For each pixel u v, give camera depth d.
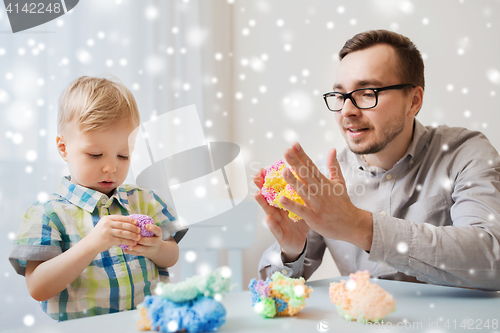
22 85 1.25
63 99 0.94
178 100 1.78
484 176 0.92
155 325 0.48
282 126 1.86
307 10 1.78
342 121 1.00
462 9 1.33
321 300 0.64
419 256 0.70
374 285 0.53
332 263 1.62
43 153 1.28
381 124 0.95
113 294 0.86
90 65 1.44
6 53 1.22
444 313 0.57
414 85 0.97
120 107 0.93
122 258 0.90
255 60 1.99
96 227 0.77
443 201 1.01
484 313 0.57
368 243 0.71
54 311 0.82
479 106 1.30
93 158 0.88
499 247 0.72
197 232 1.38
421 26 1.43
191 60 1.87
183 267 1.48
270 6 1.92
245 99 2.02
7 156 1.21
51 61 1.33
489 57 1.27
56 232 0.85
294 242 0.81
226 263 1.92
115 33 1.54
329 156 0.72
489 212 0.81
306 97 1.77
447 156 1.04
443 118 1.38
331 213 0.67
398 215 1.06
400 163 1.04
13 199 1.22
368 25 1.56
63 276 0.75
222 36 2.04
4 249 1.19
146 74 1.65
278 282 0.55
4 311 1.18
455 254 0.70
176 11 1.81
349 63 0.98
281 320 0.53
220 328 0.50
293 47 1.83
